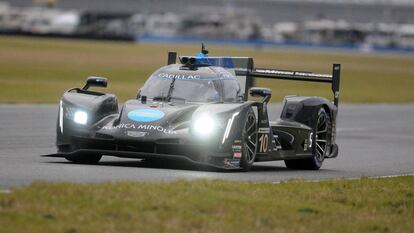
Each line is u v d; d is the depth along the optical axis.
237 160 37.22
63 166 36.47
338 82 43.97
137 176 33.81
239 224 24.97
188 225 24.28
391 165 46.72
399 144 60.47
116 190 27.69
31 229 22.56
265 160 39.50
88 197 26.36
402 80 179.25
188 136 36.06
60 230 22.69
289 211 27.58
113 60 190.62
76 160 38.81
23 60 173.50
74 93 38.75
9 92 96.31
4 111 71.00
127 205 25.80
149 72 159.38
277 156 40.34
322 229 25.72
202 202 26.94
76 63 173.38
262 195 29.86
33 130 56.59
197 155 36.09
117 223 23.92
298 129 41.81
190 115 37.34
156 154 35.91
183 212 25.66
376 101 115.31
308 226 25.89
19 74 134.00
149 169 36.53
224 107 37.28
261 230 24.66
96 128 37.06
